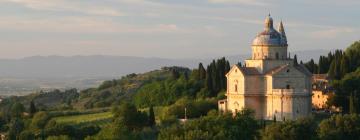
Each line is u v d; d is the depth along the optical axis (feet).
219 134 627.46
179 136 648.38
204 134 622.95
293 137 650.43
